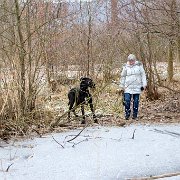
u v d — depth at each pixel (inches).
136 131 382.0
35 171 264.1
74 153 305.0
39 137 362.9
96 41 666.8
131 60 473.1
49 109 421.7
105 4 661.9
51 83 544.1
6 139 354.6
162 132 375.6
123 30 618.5
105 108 501.4
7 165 277.6
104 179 248.2
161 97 621.6
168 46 582.2
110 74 598.9
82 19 669.3
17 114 376.5
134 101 472.1
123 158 289.3
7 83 380.5
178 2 475.5
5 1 395.9
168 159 286.7
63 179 248.1
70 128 403.2
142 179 248.5
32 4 422.6
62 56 641.6
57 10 489.7
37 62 414.3
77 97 429.1
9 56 389.4
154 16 497.4
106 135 365.1
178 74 772.6
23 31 406.6
